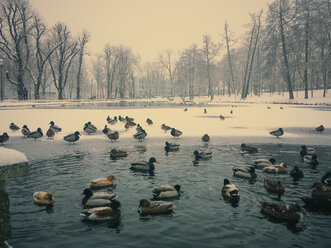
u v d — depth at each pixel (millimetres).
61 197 10547
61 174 13594
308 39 63531
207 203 10000
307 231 7926
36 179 12758
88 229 7984
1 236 3861
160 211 9172
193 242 7230
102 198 9672
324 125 31156
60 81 74438
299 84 89500
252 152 18734
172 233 7738
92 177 13109
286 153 18469
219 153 18453
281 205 8906
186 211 9289
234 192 10312
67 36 73562
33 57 73750
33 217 8789
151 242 7219
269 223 8414
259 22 81688
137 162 14414
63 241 7266
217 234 7691
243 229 8016
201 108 54406
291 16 64875
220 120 35469
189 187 11727
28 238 7426
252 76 100500
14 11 59188
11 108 47656
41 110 43625
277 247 7043
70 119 34219
